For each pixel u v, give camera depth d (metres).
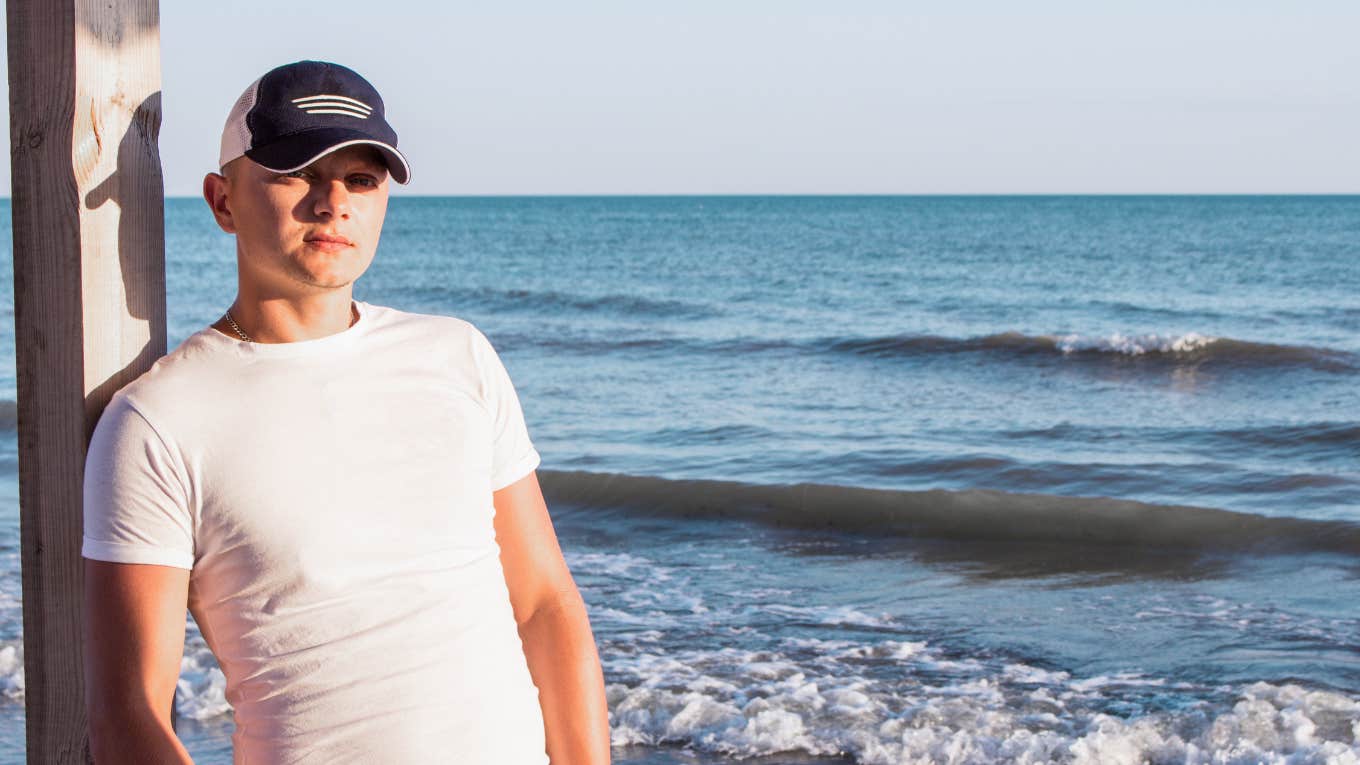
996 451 12.00
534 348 21.27
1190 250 47.72
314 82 1.78
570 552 8.36
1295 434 12.64
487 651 1.81
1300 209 97.81
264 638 1.69
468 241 61.00
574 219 90.06
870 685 5.57
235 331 1.84
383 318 1.92
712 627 6.52
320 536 1.71
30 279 1.83
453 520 1.83
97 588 1.64
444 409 1.87
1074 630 6.47
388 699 1.71
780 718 5.07
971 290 33.56
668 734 5.04
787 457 11.88
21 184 1.82
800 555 8.24
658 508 9.48
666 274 40.53
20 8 1.79
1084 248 50.12
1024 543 8.53
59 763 1.89
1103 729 4.97
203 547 1.69
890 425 13.77
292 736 1.69
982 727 5.04
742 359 19.70
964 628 6.52
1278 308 27.56
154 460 1.66
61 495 1.85
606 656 6.00
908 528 8.90
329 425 1.77
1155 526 8.57
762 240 60.00
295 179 1.77
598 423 14.08
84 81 1.79
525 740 1.83
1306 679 5.56
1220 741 4.84
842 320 26.44
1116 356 18.58
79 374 1.82
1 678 5.58
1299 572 7.69
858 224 78.00
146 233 1.92
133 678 1.61
